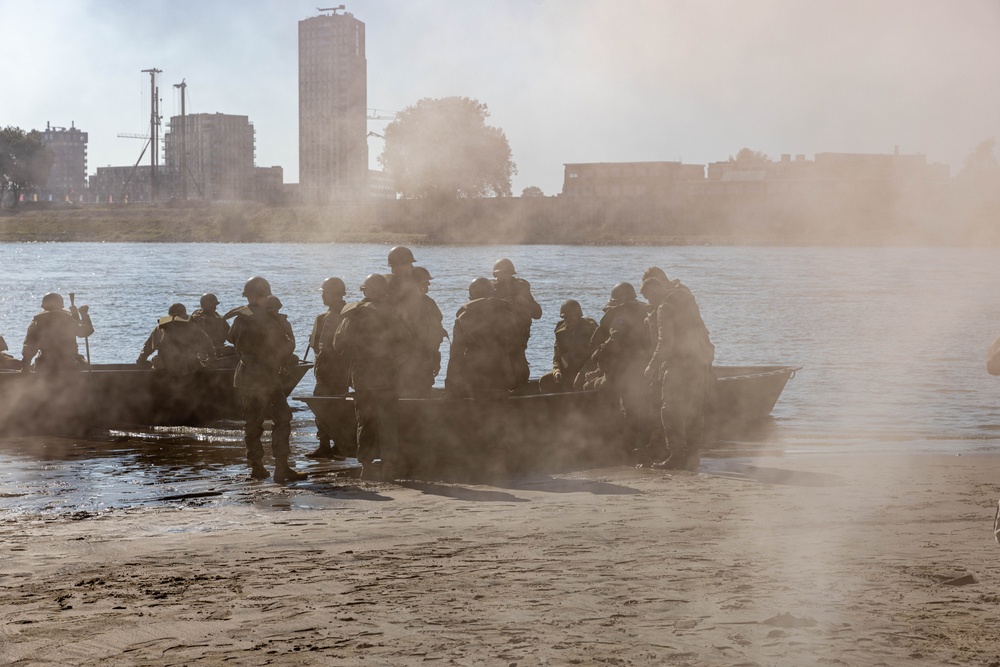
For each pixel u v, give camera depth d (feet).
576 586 18.76
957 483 31.71
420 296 36.19
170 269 224.94
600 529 24.75
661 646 14.92
